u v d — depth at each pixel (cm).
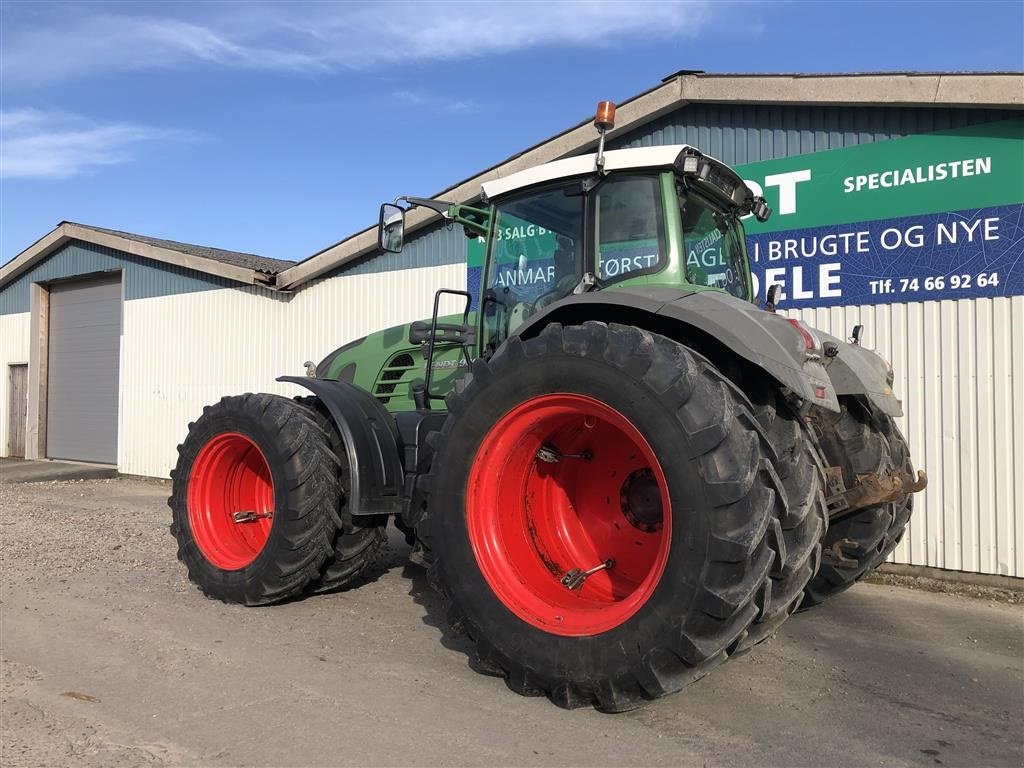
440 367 484
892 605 510
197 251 1327
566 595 333
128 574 532
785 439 305
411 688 328
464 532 329
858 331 445
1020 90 548
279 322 1059
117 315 1391
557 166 395
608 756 269
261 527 488
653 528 341
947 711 323
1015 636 442
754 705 321
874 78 605
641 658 277
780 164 666
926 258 602
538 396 317
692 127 710
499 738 281
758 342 299
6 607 447
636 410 288
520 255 420
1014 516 564
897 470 396
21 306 1566
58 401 1512
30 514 837
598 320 348
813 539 291
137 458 1268
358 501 418
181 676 341
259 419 445
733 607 260
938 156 596
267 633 404
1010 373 566
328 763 261
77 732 283
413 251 914
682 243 369
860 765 269
